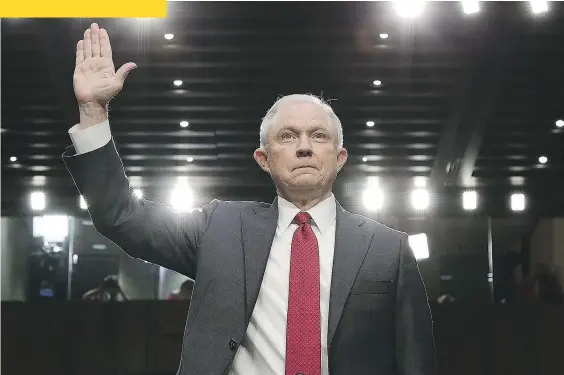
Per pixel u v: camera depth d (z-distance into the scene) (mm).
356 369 1643
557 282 3977
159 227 1746
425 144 4133
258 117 4164
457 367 3938
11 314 4094
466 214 4070
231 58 4121
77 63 1727
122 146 4191
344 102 4148
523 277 3992
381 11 4027
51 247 4203
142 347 4023
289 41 4102
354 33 4074
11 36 4090
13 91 4246
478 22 4012
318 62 4121
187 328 1689
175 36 4066
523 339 3941
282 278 1701
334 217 1797
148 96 4156
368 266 1708
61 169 4301
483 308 3982
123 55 4070
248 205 1854
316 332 1643
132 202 1739
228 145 4176
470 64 4086
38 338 4074
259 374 1645
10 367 4031
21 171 4297
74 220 4262
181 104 4168
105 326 4055
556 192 4090
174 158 4184
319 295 1673
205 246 1744
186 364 1648
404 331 1719
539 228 4062
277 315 1669
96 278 4148
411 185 4109
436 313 3982
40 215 4258
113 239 1725
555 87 4094
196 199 4156
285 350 1637
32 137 4309
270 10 4035
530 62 4078
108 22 4035
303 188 1729
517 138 4133
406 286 1739
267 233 1743
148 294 4074
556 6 3947
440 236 4066
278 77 4141
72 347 4055
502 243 4059
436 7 4004
